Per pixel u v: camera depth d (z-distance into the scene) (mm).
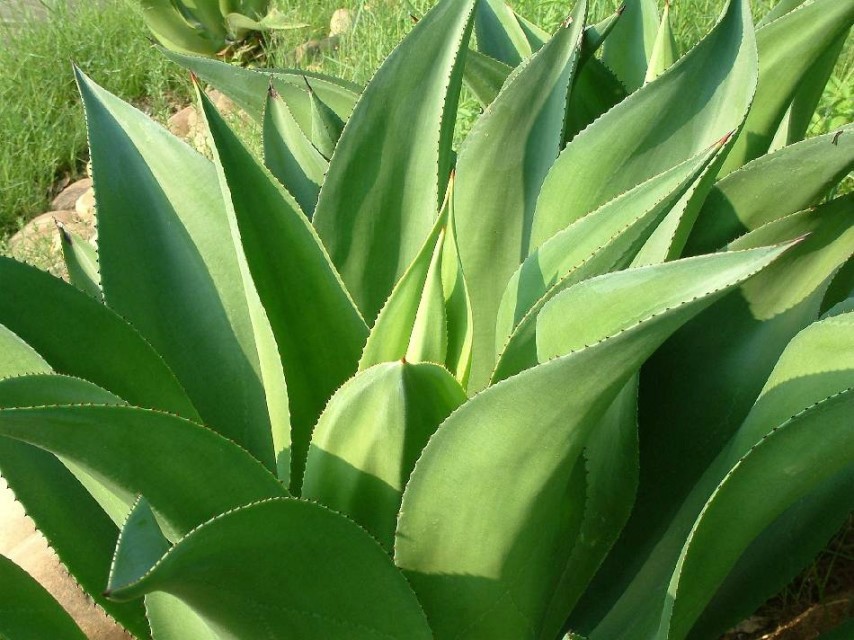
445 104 1002
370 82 1004
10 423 715
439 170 1019
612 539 955
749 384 1019
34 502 957
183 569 701
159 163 1021
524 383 727
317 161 1154
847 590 1157
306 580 780
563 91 1037
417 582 846
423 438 809
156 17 3303
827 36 1088
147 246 1017
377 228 1034
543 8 2363
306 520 750
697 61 991
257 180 884
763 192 1066
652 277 758
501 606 861
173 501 789
